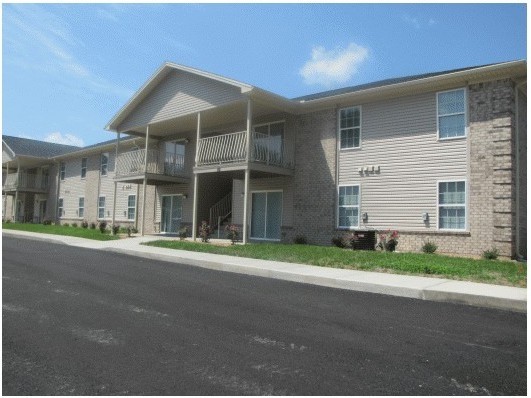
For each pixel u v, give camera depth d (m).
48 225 30.22
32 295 7.75
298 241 17.75
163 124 22.00
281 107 18.09
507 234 13.15
